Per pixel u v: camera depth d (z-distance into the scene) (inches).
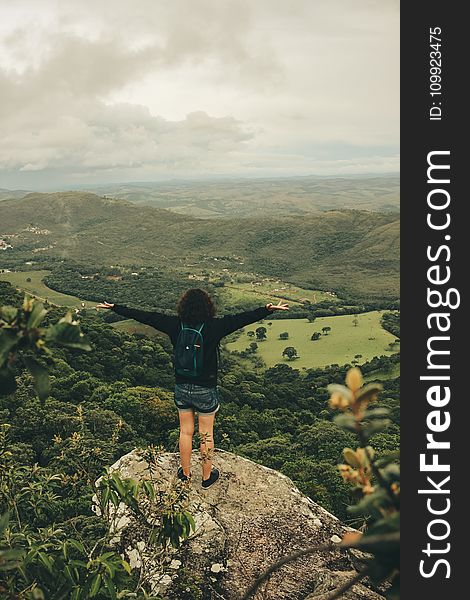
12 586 98.4
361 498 54.6
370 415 49.6
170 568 145.8
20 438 598.5
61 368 1469.0
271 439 1312.7
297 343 4148.6
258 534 172.1
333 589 147.5
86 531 151.3
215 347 159.9
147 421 1158.3
